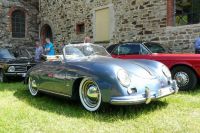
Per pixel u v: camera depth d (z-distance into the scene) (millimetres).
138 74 4527
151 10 10844
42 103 5559
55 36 16547
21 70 8984
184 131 3740
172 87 4988
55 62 5477
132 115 4473
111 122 4195
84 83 4742
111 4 12562
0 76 9320
